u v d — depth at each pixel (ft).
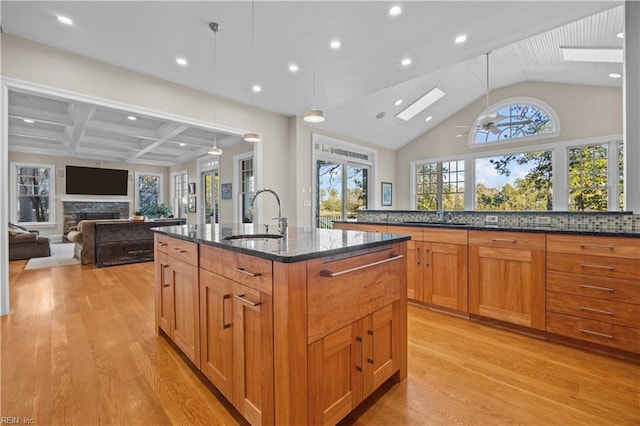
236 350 4.60
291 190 17.98
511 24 9.32
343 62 11.47
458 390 5.44
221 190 24.62
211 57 10.91
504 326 8.21
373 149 25.16
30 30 9.07
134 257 17.22
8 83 9.13
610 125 18.42
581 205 19.63
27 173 26.91
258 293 4.16
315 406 4.05
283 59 11.18
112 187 31.32
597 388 5.49
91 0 7.83
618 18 11.01
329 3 8.15
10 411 4.86
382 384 5.51
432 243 9.40
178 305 6.52
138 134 20.06
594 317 6.75
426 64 11.78
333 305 4.31
